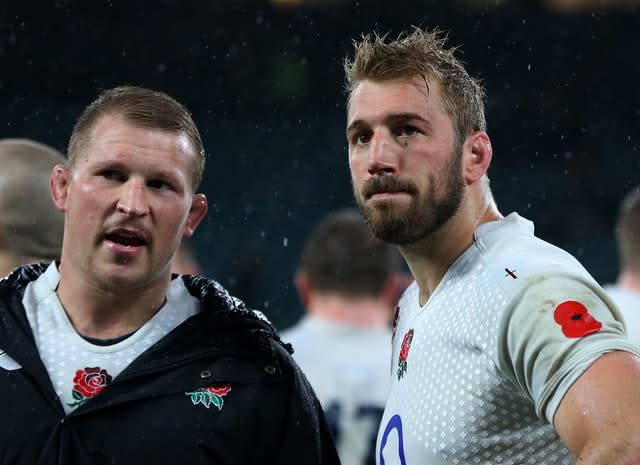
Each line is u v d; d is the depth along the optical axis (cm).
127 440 751
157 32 4516
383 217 736
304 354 1242
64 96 4525
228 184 4562
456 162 748
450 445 700
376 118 738
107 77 4550
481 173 770
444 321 736
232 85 4641
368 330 1249
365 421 1223
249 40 4588
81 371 773
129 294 780
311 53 4600
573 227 4475
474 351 694
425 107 734
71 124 4475
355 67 765
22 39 4425
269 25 4562
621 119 4622
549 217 4512
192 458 755
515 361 650
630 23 4584
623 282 1295
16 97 4475
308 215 4519
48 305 803
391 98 735
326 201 4534
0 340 778
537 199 4534
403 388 770
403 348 789
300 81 4638
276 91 4659
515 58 4625
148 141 763
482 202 780
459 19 4559
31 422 746
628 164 4550
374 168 732
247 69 4622
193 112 4650
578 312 627
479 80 812
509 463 684
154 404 766
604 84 4628
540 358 629
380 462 796
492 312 678
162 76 4591
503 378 673
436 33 790
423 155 731
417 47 755
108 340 789
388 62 743
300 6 4509
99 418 755
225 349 792
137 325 799
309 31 4562
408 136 735
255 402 784
